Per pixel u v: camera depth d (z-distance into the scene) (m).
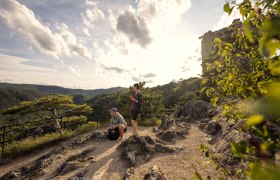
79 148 8.84
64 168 6.66
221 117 2.51
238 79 2.06
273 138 0.89
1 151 9.61
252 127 1.10
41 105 21.56
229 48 2.22
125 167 6.32
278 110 0.36
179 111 14.45
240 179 1.85
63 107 22.59
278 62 0.61
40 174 6.79
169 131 8.79
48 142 10.45
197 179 0.94
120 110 15.57
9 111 20.97
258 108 0.39
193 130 9.84
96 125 13.66
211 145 7.09
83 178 5.81
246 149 0.93
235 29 2.18
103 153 7.68
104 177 5.83
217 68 2.43
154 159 6.69
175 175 5.40
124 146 7.62
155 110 16.12
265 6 1.32
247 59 2.07
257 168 0.49
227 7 1.37
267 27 0.39
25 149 9.71
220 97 2.32
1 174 7.72
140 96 8.47
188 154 6.73
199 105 13.38
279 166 0.48
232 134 4.78
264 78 1.66
